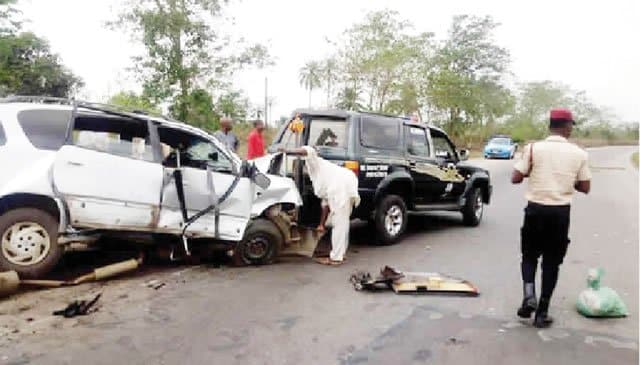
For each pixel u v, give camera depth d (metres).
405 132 8.53
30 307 4.92
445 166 9.24
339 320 4.78
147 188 5.89
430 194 9.05
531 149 4.71
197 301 5.22
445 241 8.62
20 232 5.41
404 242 8.47
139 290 5.55
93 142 5.71
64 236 5.64
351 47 35.12
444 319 4.86
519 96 72.00
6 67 23.62
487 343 4.32
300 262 6.95
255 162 7.36
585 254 7.72
